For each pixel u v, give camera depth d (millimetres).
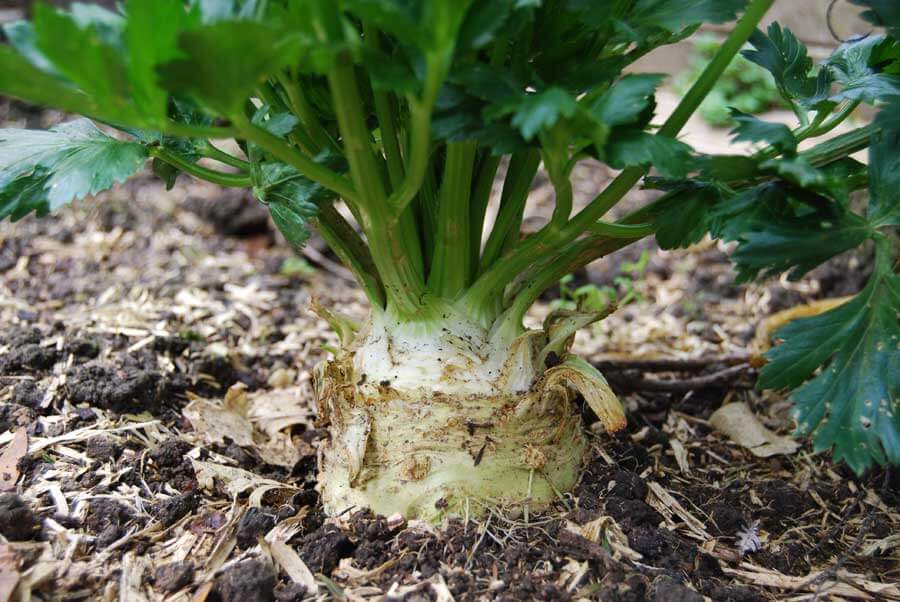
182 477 541
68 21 369
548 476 502
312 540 490
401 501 491
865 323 451
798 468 584
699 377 675
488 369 489
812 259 445
